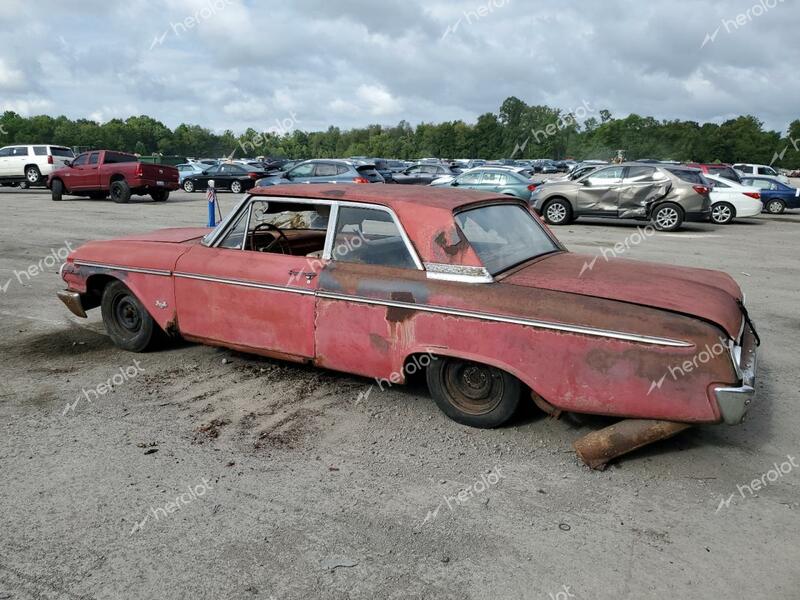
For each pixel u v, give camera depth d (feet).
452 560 9.25
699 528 10.02
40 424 13.66
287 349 14.70
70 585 8.72
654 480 11.44
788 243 44.21
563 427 13.37
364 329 13.47
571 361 11.48
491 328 12.10
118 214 56.44
